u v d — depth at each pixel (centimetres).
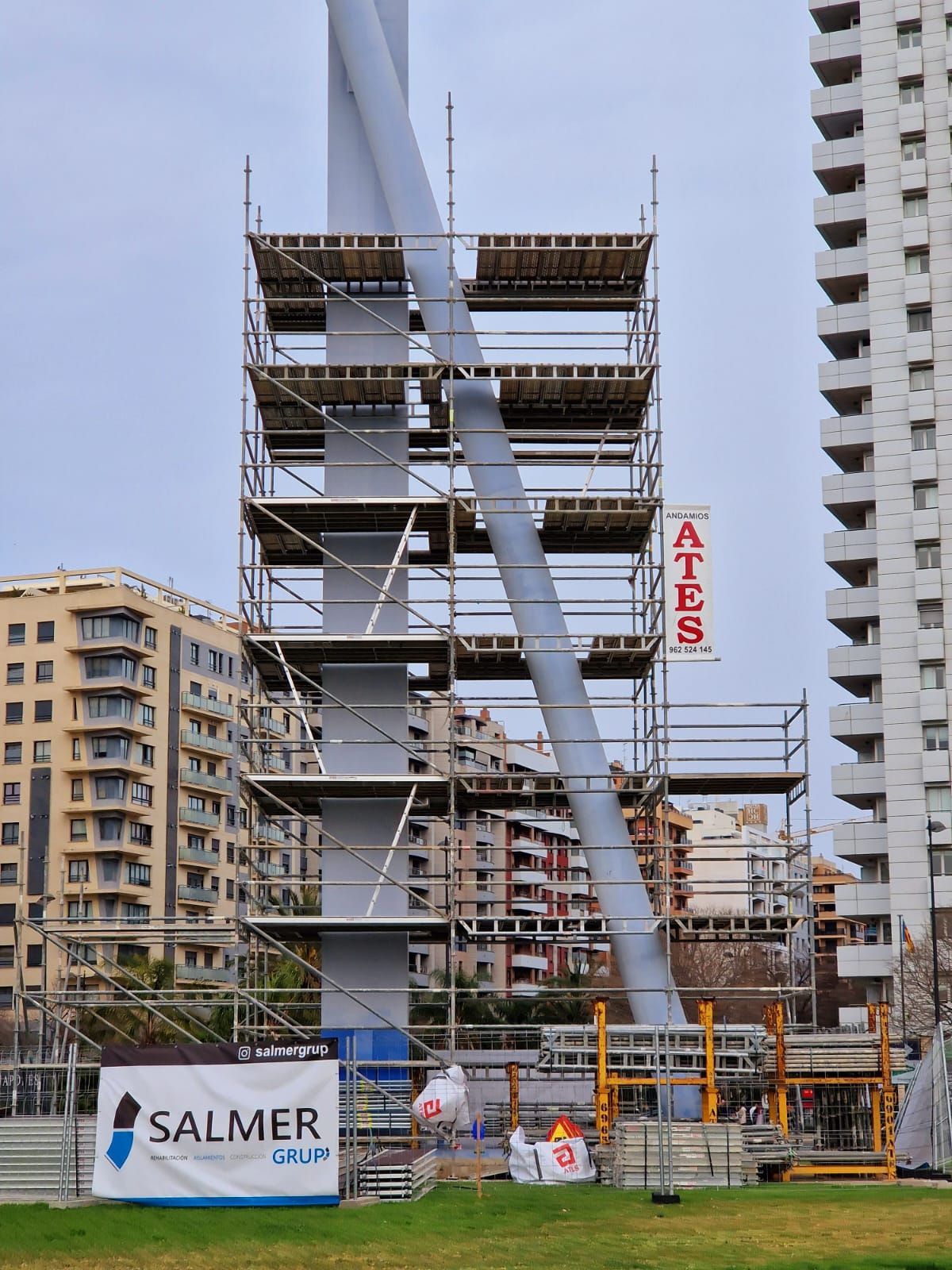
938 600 8406
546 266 4772
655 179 4697
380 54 4709
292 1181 2398
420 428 4616
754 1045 3872
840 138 9238
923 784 8256
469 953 12638
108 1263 2030
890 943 8225
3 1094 3478
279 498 4416
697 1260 2136
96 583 11638
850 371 8812
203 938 4309
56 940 4353
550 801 4612
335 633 4550
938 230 8738
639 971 4312
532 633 4503
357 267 4650
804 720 4556
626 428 4897
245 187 4588
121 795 10944
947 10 8875
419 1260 2116
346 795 4456
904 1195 2973
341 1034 4312
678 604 4562
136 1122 2398
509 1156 3462
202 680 11919
